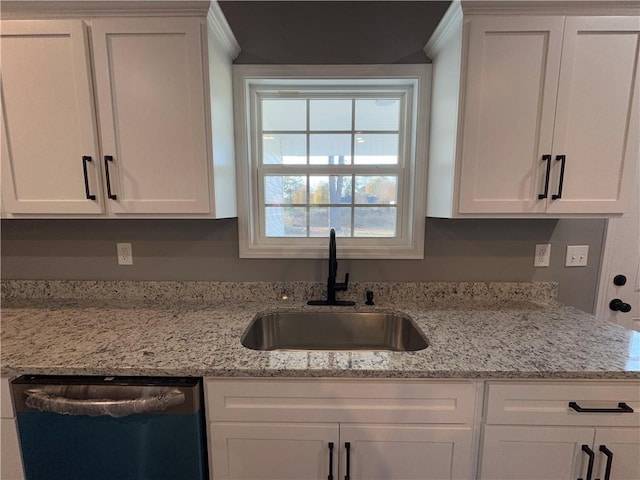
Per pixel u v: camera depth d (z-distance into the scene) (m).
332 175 1.63
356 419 0.99
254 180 1.62
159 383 0.95
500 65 1.15
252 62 1.48
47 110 1.20
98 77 1.17
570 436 0.97
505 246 1.56
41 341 1.10
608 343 1.10
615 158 1.19
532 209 1.22
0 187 1.24
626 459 0.98
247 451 1.01
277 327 1.50
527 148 1.19
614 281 1.59
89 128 1.20
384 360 0.99
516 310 1.43
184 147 1.22
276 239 1.64
